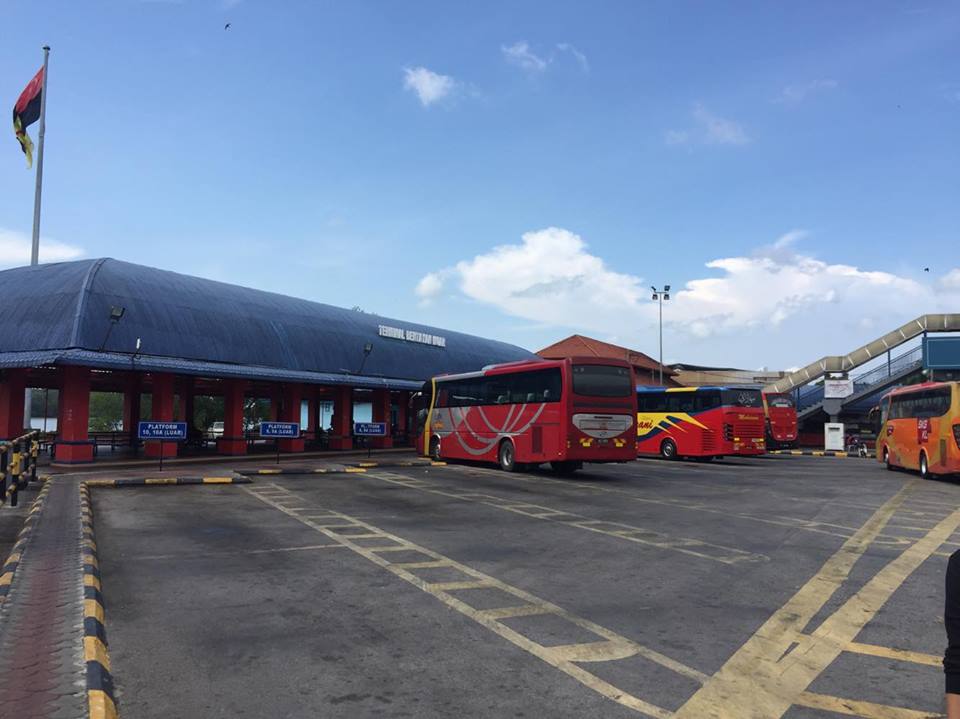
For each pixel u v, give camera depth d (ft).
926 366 141.18
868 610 23.38
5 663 16.74
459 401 88.17
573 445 69.82
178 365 78.69
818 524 42.09
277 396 128.57
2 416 74.90
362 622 21.42
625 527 40.22
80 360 68.69
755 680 17.07
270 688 16.21
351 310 126.11
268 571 28.14
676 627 21.26
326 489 57.77
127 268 85.56
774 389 163.22
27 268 86.84
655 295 184.03
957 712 6.53
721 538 36.96
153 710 14.96
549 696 15.89
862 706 15.57
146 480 58.34
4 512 41.63
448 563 30.01
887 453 88.22
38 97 109.81
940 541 36.52
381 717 14.70
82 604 21.58
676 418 104.32
